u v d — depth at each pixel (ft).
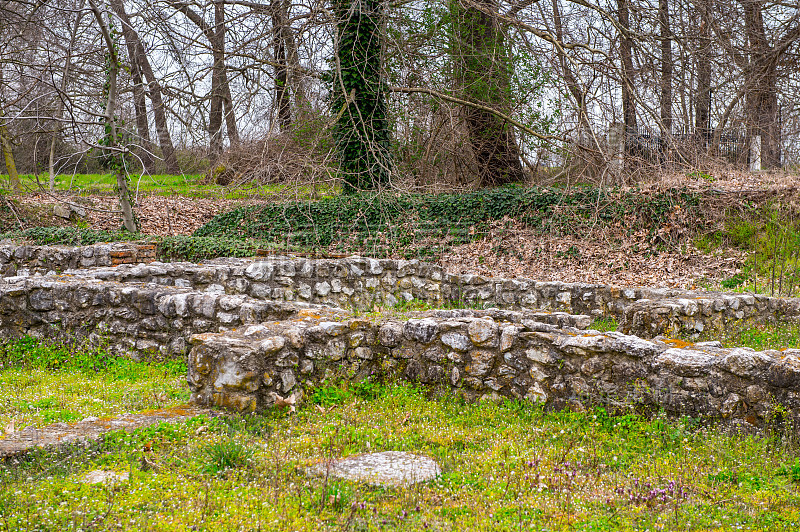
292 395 16.06
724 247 44.21
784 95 59.82
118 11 52.80
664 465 12.51
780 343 23.65
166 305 21.84
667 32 55.26
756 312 27.50
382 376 17.88
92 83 52.06
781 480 11.71
